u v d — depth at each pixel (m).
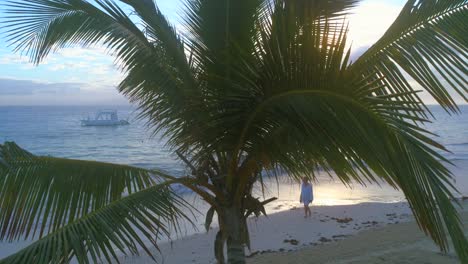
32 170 3.10
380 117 2.16
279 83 2.52
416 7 2.90
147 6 3.90
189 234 13.27
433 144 2.15
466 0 2.76
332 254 10.16
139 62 3.66
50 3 3.66
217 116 3.05
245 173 3.70
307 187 15.53
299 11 3.09
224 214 3.83
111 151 50.44
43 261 2.30
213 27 3.48
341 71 2.25
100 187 3.17
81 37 3.71
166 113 3.62
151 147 53.25
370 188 22.58
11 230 2.95
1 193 2.94
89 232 2.56
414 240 10.26
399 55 2.88
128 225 2.77
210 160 3.77
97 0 3.62
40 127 94.50
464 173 27.34
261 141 3.14
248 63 2.59
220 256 3.90
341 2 3.40
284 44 2.39
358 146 2.29
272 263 9.99
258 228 14.05
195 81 3.59
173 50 3.69
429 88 2.77
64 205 3.02
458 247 2.02
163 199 3.15
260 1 3.53
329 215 15.83
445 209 2.04
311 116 2.43
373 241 10.91
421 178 2.07
